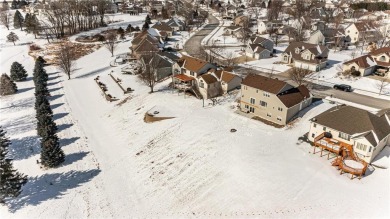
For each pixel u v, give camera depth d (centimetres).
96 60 10519
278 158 4678
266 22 13438
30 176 4884
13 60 11138
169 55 8969
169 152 5141
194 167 4703
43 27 15275
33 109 7162
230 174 4444
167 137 5525
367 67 7619
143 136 5731
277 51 10519
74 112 6988
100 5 15988
